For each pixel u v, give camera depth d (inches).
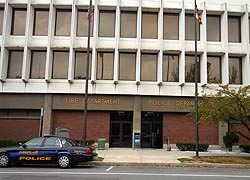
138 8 1147.9
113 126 1163.3
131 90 1136.2
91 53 1149.7
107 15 1188.5
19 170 543.8
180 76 1143.0
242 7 1177.4
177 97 1148.5
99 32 1175.0
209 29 1197.7
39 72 1154.7
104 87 1133.7
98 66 1159.6
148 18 1190.9
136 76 1127.6
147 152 958.4
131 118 1166.3
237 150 1087.6
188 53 1165.7
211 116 772.0
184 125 1151.0
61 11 1185.4
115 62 1126.4
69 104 1131.3
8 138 1126.4
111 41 1152.8
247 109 755.4
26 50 1117.7
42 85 1128.2
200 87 1142.3
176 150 1066.1
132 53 1170.6
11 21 1167.0
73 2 1141.1
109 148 1111.6
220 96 794.8
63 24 1177.4
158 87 1140.5
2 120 1136.2
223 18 1168.8
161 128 1165.1
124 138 1158.3
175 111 1143.0
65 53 1168.8
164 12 1186.6
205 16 1156.5
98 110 1141.1
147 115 1167.6
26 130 1130.0
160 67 1128.2
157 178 470.0
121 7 1160.8
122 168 618.8
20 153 593.9
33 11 1165.7
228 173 559.8
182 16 1150.3
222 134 1138.0
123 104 1139.9
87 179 445.1
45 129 1114.1
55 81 1132.5
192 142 1120.2
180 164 679.1
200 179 468.8
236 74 1186.0
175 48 1157.1
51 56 1142.3
